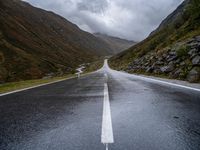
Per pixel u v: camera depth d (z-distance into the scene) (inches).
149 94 358.9
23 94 406.6
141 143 132.2
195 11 1980.8
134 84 579.8
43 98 338.0
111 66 5743.1
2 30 5029.5
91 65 7303.2
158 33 4254.4
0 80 2802.7
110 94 365.1
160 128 162.7
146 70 1433.3
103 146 128.0
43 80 987.3
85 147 127.0
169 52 1226.0
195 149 123.0
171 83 598.2
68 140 139.6
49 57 5826.8
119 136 145.3
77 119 194.7
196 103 268.2
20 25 6707.7
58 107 255.4
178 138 140.7
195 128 162.6
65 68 5022.1
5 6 7647.6
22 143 135.6
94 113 218.2
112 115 206.2
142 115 204.7
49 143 134.8
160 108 237.6
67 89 483.8
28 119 197.5
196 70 641.0
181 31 2126.0
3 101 315.0
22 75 3307.1
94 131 157.4
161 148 124.3
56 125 175.9
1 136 149.3
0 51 3693.4
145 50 3090.6
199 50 818.8
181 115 203.8
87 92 407.5
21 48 4827.8
